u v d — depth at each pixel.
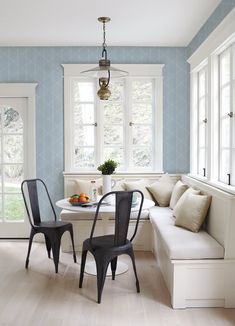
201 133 4.83
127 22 4.23
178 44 5.12
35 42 5.01
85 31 4.55
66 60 5.21
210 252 3.08
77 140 5.29
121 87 5.26
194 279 3.08
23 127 5.24
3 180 5.27
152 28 4.45
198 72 4.93
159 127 5.23
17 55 5.18
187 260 3.06
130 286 3.52
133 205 3.76
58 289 3.45
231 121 3.55
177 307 3.08
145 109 5.27
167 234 3.47
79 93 5.27
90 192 4.06
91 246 3.26
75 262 4.21
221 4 3.64
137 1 3.63
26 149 5.25
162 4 3.71
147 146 5.29
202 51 4.29
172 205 4.64
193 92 5.01
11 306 3.10
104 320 2.86
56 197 5.26
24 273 3.87
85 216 4.64
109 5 3.73
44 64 5.20
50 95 5.21
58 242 3.91
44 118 5.23
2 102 5.23
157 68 5.20
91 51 5.20
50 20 4.15
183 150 5.25
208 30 4.12
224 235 3.12
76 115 5.28
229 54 3.71
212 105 4.00
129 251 3.35
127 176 5.19
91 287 3.49
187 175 5.00
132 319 2.88
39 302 3.17
